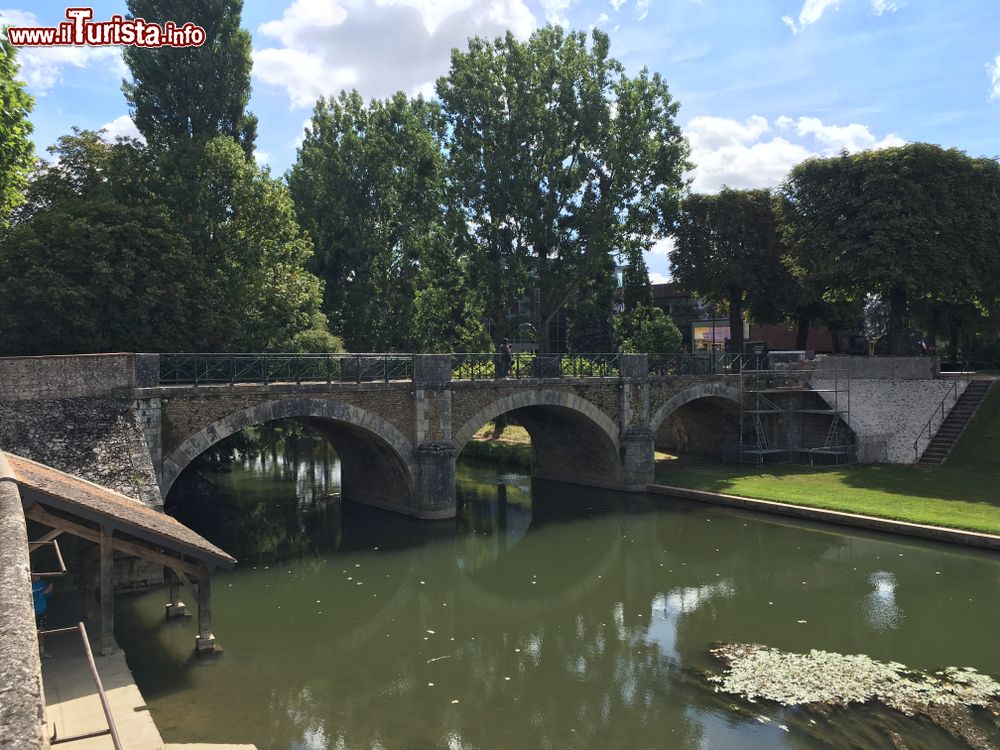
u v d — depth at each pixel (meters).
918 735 10.86
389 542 23.45
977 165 34.94
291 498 30.94
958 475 28.05
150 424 18.52
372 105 45.81
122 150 27.62
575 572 20.59
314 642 15.33
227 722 11.55
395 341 44.44
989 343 51.56
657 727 11.32
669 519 25.97
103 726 9.72
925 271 33.56
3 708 2.73
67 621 14.07
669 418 41.00
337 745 10.88
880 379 33.69
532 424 34.75
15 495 7.46
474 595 18.78
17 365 16.59
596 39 35.16
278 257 30.67
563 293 36.50
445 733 11.30
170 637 15.09
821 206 36.94
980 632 15.07
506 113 34.88
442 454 24.91
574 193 35.91
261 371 21.41
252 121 32.91
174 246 24.28
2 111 16.31
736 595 17.95
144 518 12.88
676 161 36.66
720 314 55.78
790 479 30.12
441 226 38.34
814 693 12.33
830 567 19.92
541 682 13.29
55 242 22.14
